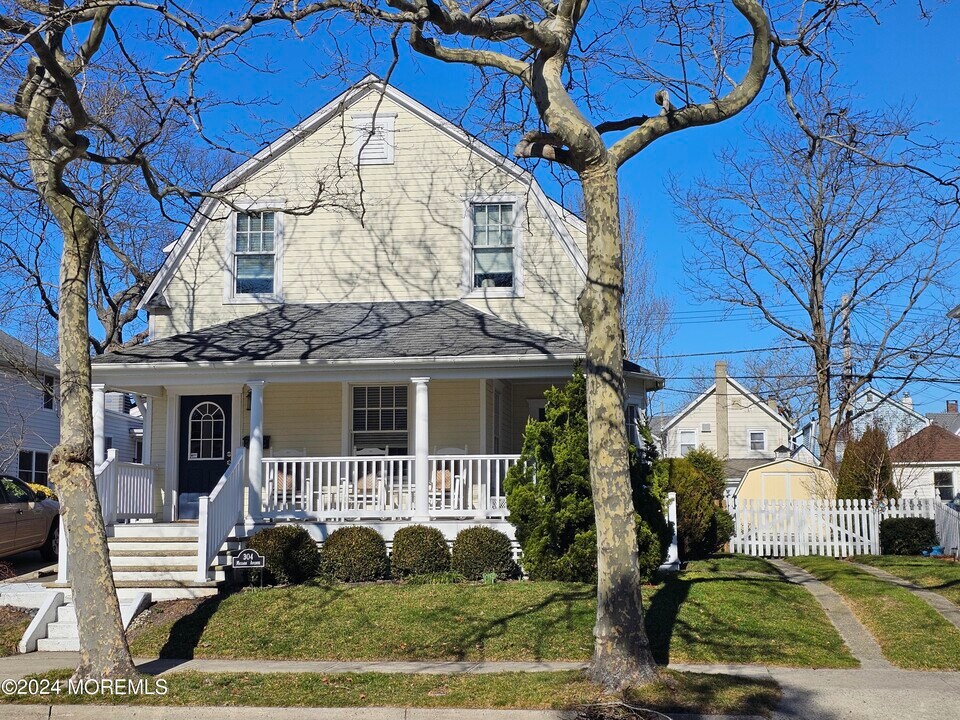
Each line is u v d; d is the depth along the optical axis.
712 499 19.31
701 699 9.27
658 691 9.36
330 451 19.12
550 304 19.11
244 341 17.94
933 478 40.66
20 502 17.97
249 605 13.73
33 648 12.96
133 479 17.80
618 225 10.31
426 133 19.78
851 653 11.57
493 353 16.69
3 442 29.50
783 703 9.31
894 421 48.94
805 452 53.28
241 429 19.12
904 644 11.67
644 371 18.94
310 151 19.78
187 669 11.13
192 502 19.02
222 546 15.63
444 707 9.20
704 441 52.03
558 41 10.52
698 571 16.20
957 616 12.80
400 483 16.80
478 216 19.59
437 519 16.70
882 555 20.05
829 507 20.77
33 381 29.14
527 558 14.86
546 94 10.43
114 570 14.84
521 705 9.18
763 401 50.66
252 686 10.15
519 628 12.37
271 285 19.80
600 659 9.73
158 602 14.32
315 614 13.23
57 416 34.38
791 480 32.59
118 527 16.03
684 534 18.30
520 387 20.39
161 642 12.44
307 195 19.73
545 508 14.84
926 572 15.94
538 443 15.07
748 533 20.92
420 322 18.42
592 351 10.03
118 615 10.41
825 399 30.02
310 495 16.77
